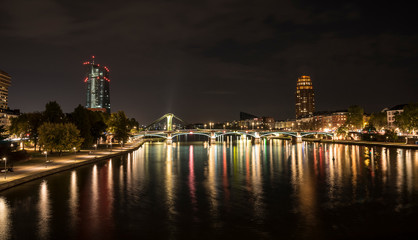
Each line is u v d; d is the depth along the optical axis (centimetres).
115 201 5931
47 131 11019
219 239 4109
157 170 10194
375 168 9975
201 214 5141
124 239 4109
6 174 7706
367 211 5244
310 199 6084
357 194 6450
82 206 5569
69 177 8244
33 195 6238
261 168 10712
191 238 4144
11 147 11306
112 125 17788
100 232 4344
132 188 7150
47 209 5362
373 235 4203
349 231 4353
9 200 5862
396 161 11512
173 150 19838
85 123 14412
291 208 5459
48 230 4406
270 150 19250
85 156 12388
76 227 4525
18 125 13762
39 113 13512
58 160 10850
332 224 4631
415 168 9794
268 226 4569
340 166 10719
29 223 4675
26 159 10594
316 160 12838
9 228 4475
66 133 11312
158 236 4209
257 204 5747
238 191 6856
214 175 9175
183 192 6756
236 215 5081
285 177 8712
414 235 4181
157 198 6200
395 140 19762
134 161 12719
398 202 5778
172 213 5197
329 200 5988
